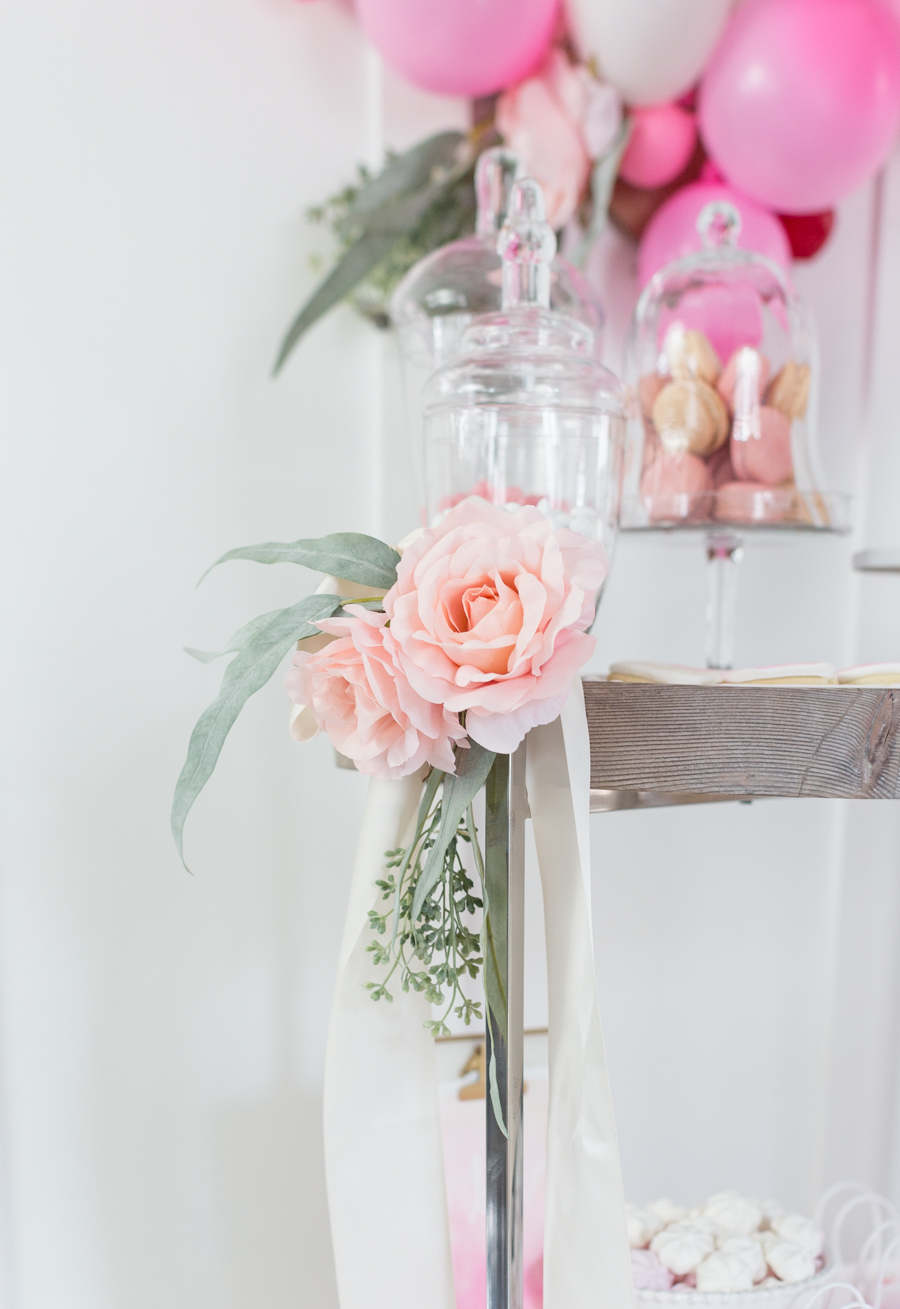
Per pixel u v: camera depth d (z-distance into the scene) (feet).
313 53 3.00
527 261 2.21
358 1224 1.77
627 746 1.71
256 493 3.01
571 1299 1.65
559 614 1.44
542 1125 2.77
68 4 2.77
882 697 1.67
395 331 3.02
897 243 3.47
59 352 2.82
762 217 3.04
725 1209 2.76
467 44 2.59
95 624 2.88
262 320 2.99
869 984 3.61
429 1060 1.82
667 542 2.91
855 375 3.48
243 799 3.02
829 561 3.50
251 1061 3.07
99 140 2.82
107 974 2.93
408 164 2.88
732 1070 3.53
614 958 3.37
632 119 2.99
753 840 3.50
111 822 2.92
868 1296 2.92
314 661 1.56
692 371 2.41
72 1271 2.93
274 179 2.98
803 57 2.70
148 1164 2.99
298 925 3.09
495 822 1.70
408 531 3.10
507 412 2.10
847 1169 3.65
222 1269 3.06
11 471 2.80
